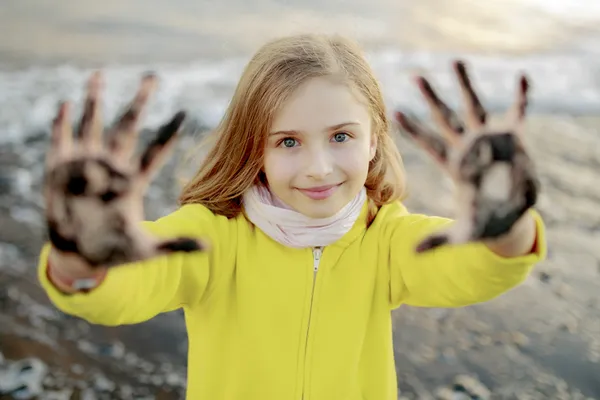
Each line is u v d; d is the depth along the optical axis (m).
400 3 9.43
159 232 1.47
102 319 1.28
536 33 8.59
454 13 9.27
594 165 4.96
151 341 3.04
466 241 1.23
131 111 1.12
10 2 8.45
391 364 1.72
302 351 1.63
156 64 6.81
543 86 6.80
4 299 3.26
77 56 6.93
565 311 3.30
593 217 4.20
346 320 1.64
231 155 1.65
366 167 1.55
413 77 1.28
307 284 1.64
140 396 2.70
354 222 1.66
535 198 1.19
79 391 2.70
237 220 1.68
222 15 8.38
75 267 1.11
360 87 1.56
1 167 4.59
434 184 4.59
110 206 1.08
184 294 1.57
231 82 6.43
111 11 8.36
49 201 1.06
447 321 3.22
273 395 1.63
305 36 1.68
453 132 1.25
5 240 3.74
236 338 1.65
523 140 1.20
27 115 5.44
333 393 1.64
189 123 5.38
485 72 7.18
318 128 1.49
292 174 1.51
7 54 6.85
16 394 2.66
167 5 8.67
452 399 2.71
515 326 3.19
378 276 1.68
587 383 2.81
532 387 2.78
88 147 1.08
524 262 1.33
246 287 1.64
